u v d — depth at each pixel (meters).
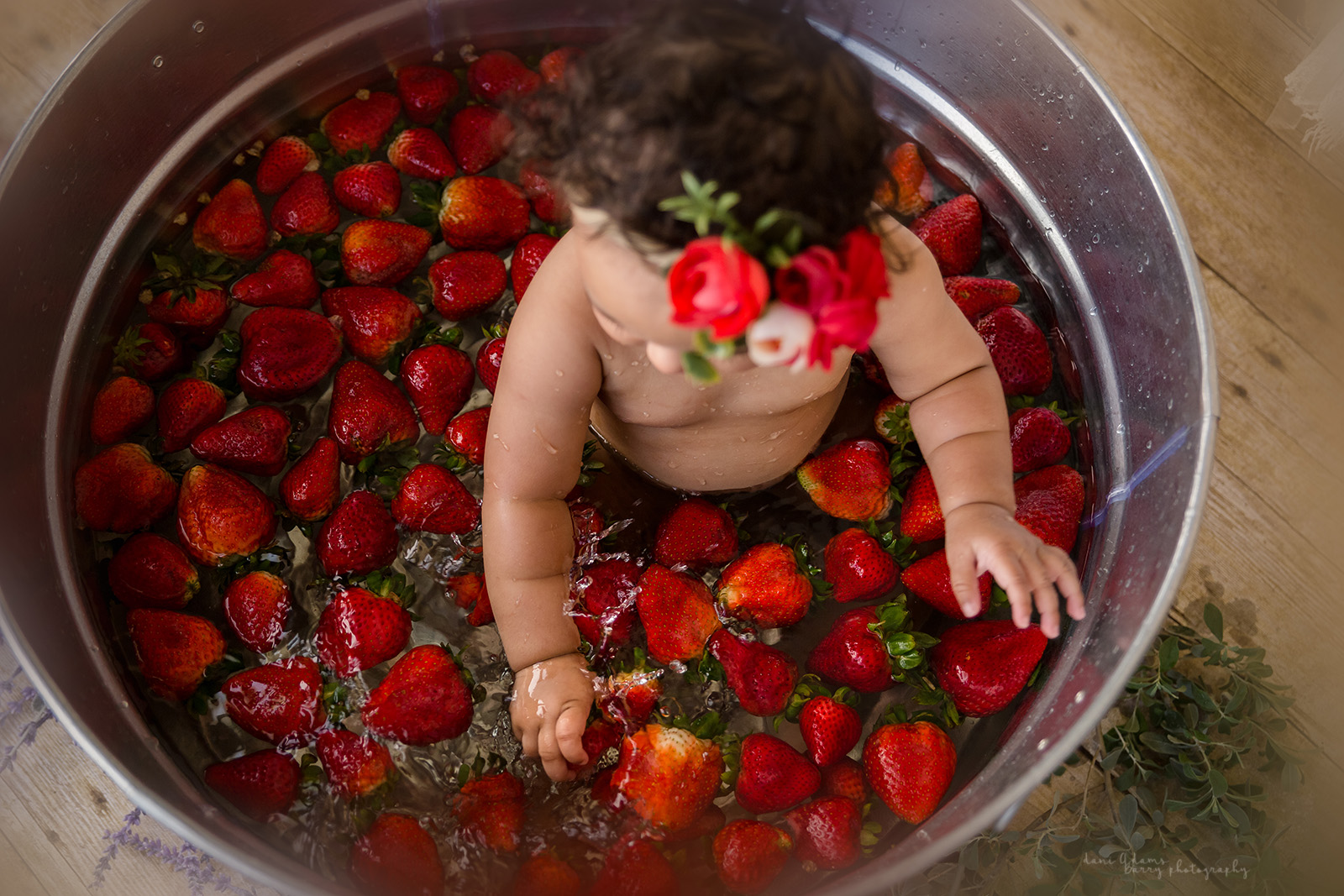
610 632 1.00
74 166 1.00
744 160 0.57
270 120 1.20
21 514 0.92
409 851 0.92
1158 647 1.08
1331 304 1.30
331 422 1.07
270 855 0.84
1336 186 1.35
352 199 1.16
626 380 0.88
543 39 1.27
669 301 0.62
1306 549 1.20
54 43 1.34
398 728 0.96
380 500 1.06
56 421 1.02
